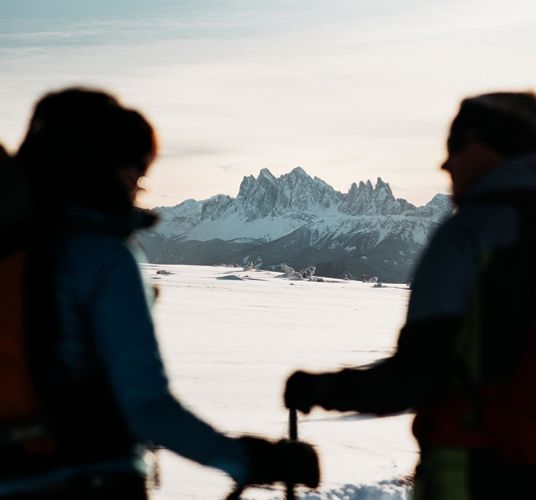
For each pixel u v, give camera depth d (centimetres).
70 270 251
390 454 922
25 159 264
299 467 268
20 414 251
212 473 778
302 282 10569
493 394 277
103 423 254
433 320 274
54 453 251
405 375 271
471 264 279
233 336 2805
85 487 253
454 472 280
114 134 262
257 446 263
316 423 1116
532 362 274
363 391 277
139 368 247
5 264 253
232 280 9612
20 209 254
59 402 251
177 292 6378
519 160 291
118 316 249
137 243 271
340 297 7375
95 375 254
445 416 284
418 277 282
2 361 250
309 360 2125
